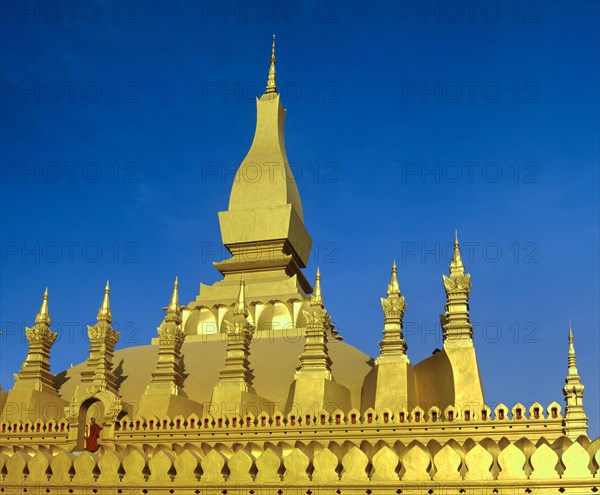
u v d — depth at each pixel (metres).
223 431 29.17
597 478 21.38
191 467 23.44
